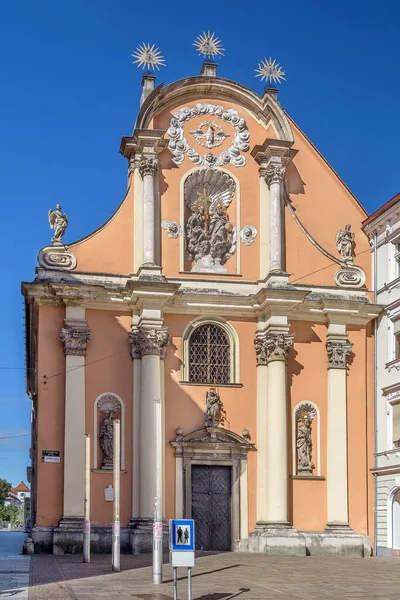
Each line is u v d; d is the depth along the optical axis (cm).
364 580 2806
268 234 4312
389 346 4241
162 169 4291
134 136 4228
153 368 4016
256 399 4194
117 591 2378
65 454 3928
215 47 4534
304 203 4516
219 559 3553
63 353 4044
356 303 4275
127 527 3947
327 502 4141
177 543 2102
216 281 4222
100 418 4028
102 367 4066
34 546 3859
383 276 4350
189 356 4178
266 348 4156
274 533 3931
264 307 4169
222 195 4384
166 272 4203
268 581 2728
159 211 4238
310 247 4369
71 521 3866
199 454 4081
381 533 4112
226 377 4203
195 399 4125
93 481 3956
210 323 4216
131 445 4031
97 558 3600
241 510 4084
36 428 4222
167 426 4069
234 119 4425
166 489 4006
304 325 4288
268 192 4347
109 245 4188
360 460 4228
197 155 4344
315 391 4238
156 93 4284
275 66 4494
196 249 4269
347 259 4403
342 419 4206
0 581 2572
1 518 16900
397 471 4016
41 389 3997
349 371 4297
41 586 2441
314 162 4572
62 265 4109
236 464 4116
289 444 4150
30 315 4494
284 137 4347
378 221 4366
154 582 2606
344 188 4569
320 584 2662
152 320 4041
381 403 4247
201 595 2345
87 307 4088
